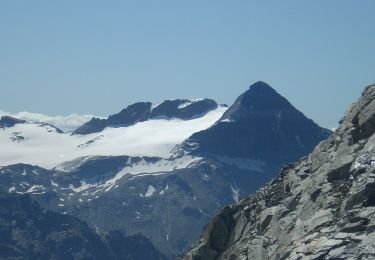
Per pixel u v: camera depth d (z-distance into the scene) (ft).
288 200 335.67
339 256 252.21
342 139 337.93
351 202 280.92
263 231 329.72
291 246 285.64
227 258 336.49
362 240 254.47
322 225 285.23
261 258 304.50
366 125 326.24
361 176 295.69
